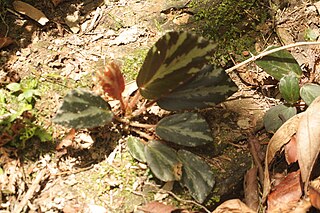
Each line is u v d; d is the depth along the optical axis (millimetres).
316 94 606
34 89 628
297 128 569
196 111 629
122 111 598
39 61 654
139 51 669
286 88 606
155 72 542
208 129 576
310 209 546
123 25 695
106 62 658
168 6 708
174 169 552
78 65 655
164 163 556
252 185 576
